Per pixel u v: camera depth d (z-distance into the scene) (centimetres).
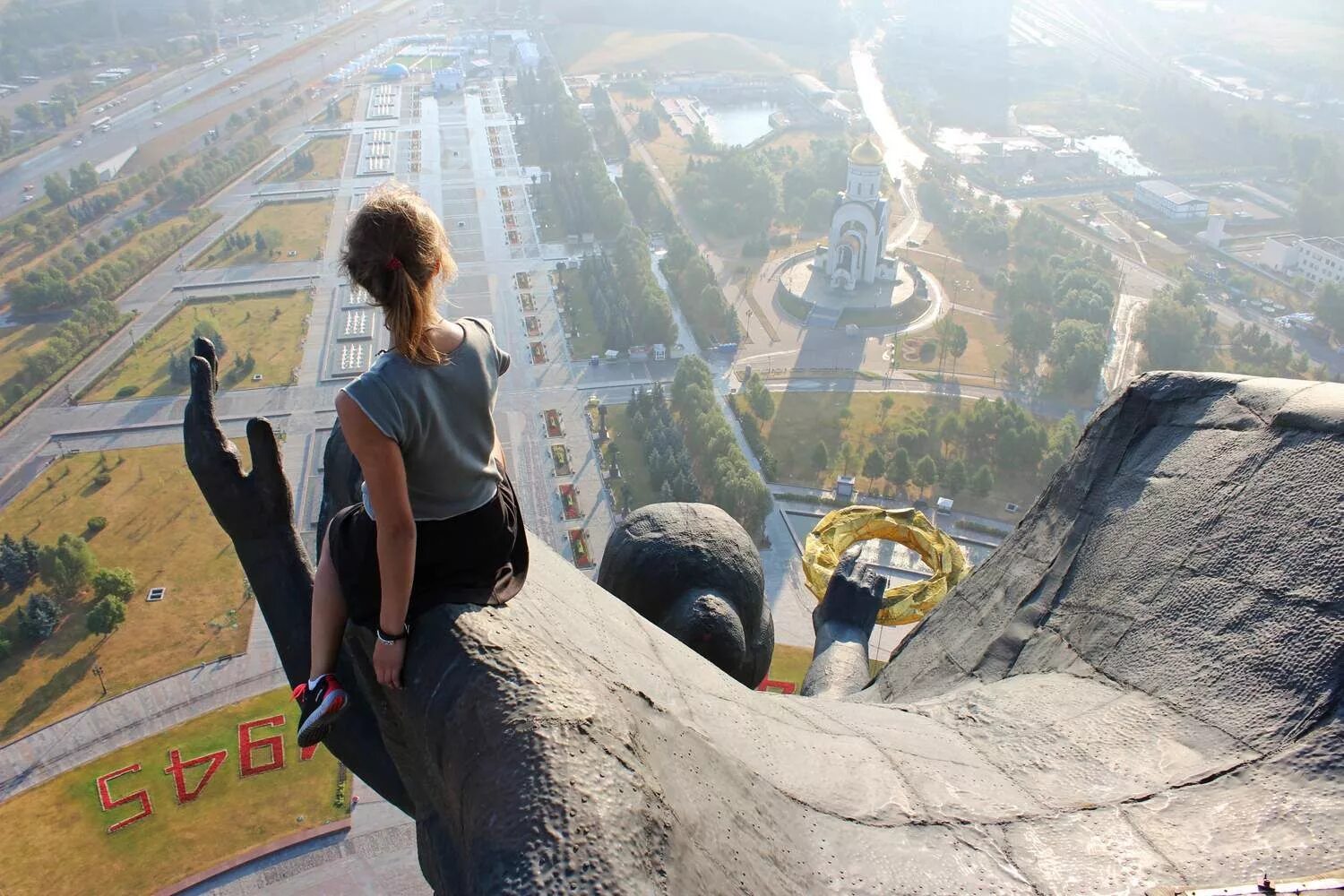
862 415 11112
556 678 671
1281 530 1040
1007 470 10019
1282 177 18638
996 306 13738
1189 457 1216
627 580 1814
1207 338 12450
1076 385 11500
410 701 689
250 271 15250
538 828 569
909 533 2180
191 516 9650
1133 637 1105
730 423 11000
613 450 10256
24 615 7975
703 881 623
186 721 7206
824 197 16688
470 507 727
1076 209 17212
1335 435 1065
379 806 6419
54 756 6962
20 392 11694
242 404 11644
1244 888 763
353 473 1099
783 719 988
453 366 710
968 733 1075
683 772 729
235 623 8219
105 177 19500
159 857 6144
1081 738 996
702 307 13375
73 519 9669
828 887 750
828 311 13462
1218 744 934
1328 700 904
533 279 14838
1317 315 12788
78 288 13988
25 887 5984
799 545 9031
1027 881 811
